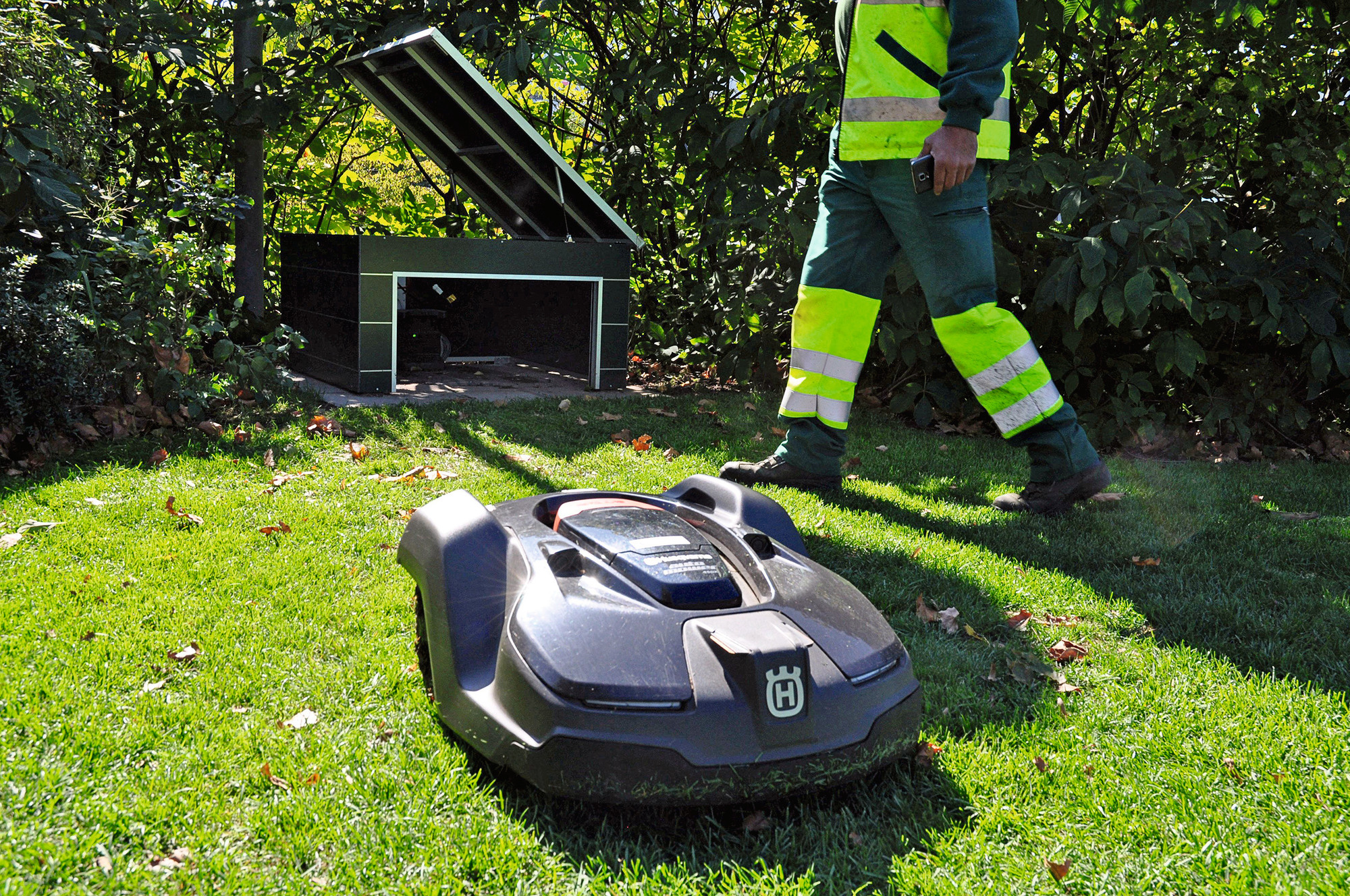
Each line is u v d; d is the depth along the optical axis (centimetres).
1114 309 533
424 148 770
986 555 407
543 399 661
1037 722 271
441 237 664
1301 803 235
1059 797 238
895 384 695
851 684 225
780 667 213
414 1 716
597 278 714
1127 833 224
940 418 680
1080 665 313
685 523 279
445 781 230
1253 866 211
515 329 824
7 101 484
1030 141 620
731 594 242
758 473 494
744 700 212
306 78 713
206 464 466
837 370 471
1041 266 628
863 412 693
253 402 587
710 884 200
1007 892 203
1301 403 666
